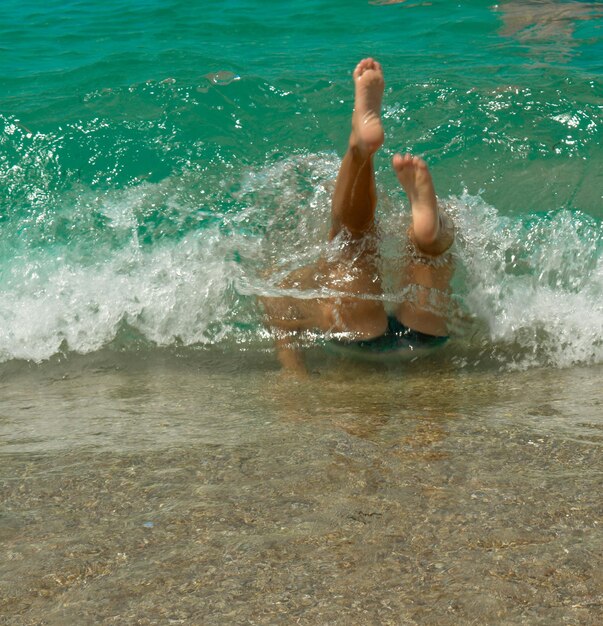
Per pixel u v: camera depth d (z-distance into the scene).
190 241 4.74
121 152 5.89
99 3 9.62
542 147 5.98
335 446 2.78
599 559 2.01
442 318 4.05
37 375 3.91
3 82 6.95
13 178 5.58
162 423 3.13
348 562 2.04
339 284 4.02
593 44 8.00
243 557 2.07
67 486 2.52
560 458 2.63
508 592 1.89
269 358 4.04
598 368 3.78
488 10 9.23
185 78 6.87
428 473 2.54
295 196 5.10
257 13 9.07
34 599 1.92
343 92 6.70
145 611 1.87
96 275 4.59
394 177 5.58
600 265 4.49
